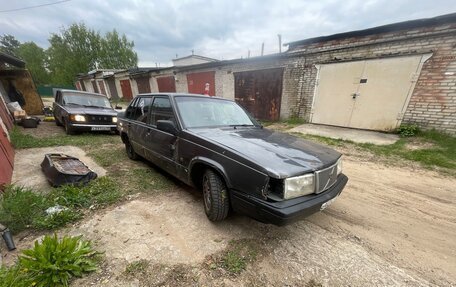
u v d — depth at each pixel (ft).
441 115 19.80
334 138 22.08
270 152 7.36
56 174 10.83
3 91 35.32
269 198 6.25
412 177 13.32
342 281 5.89
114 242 7.13
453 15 17.76
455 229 8.38
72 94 26.58
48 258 5.59
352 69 24.44
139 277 5.79
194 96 11.57
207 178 8.26
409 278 6.05
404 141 20.10
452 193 11.32
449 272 6.31
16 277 5.06
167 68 51.49
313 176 6.68
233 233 7.77
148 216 8.70
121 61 128.67
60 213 8.02
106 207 9.28
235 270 6.13
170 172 10.75
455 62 18.48
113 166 14.43
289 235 7.76
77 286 5.44
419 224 8.64
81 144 19.92
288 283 5.80
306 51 28.27
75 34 115.24
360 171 14.32
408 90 21.15
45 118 32.86
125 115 15.83
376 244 7.41
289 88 30.86
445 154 16.65
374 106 23.58
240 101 37.73
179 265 6.25
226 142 8.02
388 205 10.09
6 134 17.06
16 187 9.63
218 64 39.17
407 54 20.53
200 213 9.00
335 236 7.79
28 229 7.62
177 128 9.70
